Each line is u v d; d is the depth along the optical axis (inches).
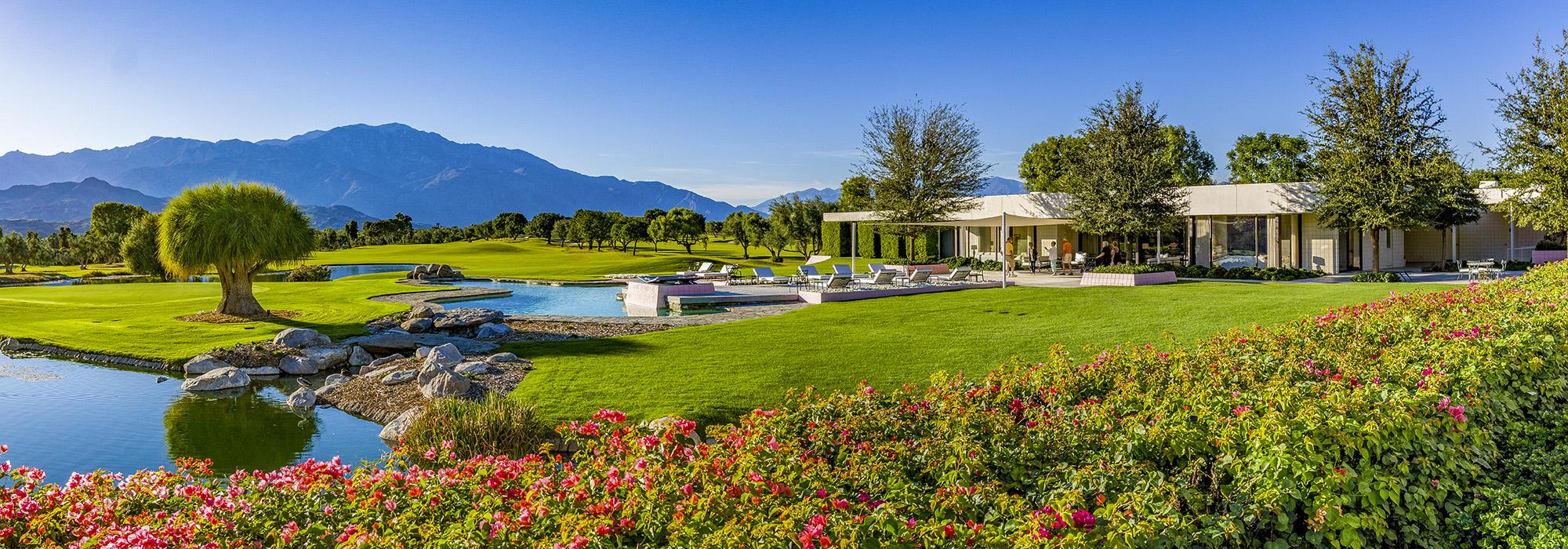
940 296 847.7
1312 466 158.1
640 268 1817.2
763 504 153.5
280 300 1021.8
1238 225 1122.0
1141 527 133.0
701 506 146.8
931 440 187.6
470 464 188.9
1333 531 151.7
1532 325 279.1
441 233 4188.0
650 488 159.6
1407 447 171.8
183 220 795.4
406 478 182.2
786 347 534.9
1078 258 1206.3
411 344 596.4
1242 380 232.4
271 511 169.5
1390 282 856.3
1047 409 223.9
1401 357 242.2
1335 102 943.0
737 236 2455.7
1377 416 175.9
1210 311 644.1
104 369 552.7
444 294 1113.4
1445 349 237.5
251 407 441.1
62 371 547.2
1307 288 783.7
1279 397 192.4
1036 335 561.3
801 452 191.2
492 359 517.0
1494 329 277.1
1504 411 210.8
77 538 163.5
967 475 166.7
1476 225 1198.9
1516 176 863.1
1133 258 1244.5
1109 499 156.3
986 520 148.6
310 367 533.3
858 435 199.0
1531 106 838.5
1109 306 705.0
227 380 491.8
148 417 418.6
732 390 410.6
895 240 1689.2
